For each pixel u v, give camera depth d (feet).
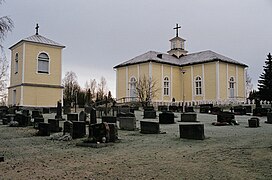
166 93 166.30
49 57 132.26
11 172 25.86
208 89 160.15
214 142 41.04
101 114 89.15
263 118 92.22
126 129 59.06
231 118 69.82
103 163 28.63
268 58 187.01
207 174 23.66
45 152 35.63
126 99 165.78
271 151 32.27
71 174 24.76
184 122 76.07
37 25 137.39
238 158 29.22
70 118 74.79
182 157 30.68
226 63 163.32
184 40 194.08
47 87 129.29
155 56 170.91
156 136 48.91
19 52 129.29
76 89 253.85
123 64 174.19
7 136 51.29
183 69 173.58
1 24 46.42
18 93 125.90
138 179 22.74
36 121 64.54
